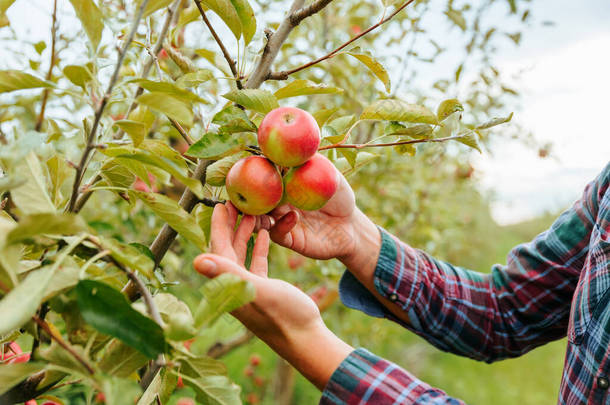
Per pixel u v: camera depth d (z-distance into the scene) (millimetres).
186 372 778
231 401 756
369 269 1393
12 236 601
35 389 781
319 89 1081
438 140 1085
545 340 1501
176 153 1015
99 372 627
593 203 1357
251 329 943
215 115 959
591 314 1061
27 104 1795
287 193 1027
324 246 1298
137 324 652
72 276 675
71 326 714
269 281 893
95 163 1046
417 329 1425
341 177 1267
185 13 1213
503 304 1476
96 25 786
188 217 871
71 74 794
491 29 2156
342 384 949
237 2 981
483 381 6527
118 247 730
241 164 973
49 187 959
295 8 1058
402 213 3650
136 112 1243
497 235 10398
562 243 1402
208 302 689
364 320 4598
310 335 955
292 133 925
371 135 2375
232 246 1014
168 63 1276
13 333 948
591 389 1016
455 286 1472
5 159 684
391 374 964
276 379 4082
